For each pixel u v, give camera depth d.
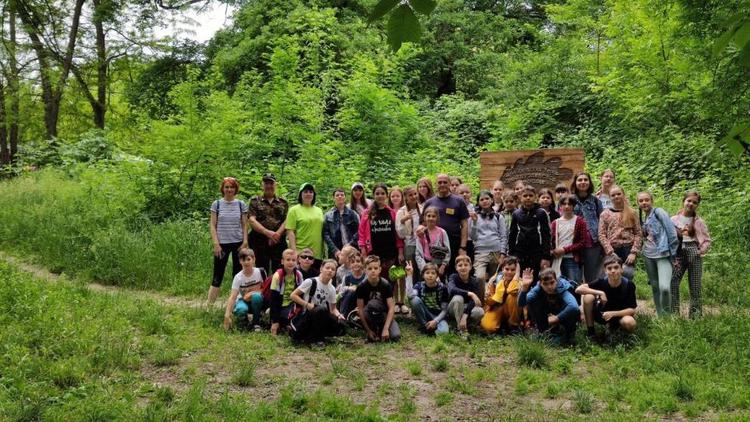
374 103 14.62
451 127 17.73
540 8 25.97
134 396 5.00
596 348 6.57
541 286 6.84
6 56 23.80
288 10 19.84
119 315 7.28
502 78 20.48
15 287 7.57
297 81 15.14
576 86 17.55
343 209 8.43
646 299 9.08
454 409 5.11
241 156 13.27
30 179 17.44
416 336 7.22
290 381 5.59
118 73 27.97
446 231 7.92
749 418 4.76
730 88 9.24
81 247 10.49
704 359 6.08
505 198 8.28
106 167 14.51
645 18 14.26
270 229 8.30
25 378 5.11
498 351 6.66
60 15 25.16
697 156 12.91
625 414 4.93
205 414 4.68
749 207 10.84
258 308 7.20
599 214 7.77
